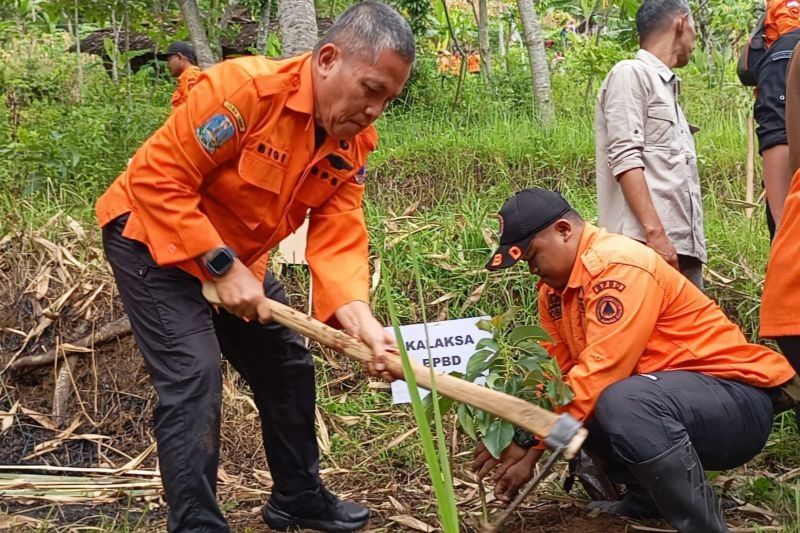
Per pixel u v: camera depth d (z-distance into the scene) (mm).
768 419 3154
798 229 2844
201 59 7344
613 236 3209
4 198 5773
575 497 3666
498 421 3008
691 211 4086
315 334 2793
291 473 3328
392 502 3652
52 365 4668
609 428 2973
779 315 2889
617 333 3021
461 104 8672
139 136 6727
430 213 5938
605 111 4082
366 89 2670
